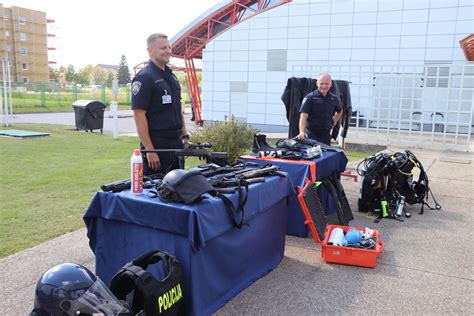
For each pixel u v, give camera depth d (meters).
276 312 2.92
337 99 5.60
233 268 3.08
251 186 3.14
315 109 5.41
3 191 6.27
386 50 16.48
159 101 3.54
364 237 3.87
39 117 23.56
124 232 2.87
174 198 2.63
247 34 19.03
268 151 4.71
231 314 2.87
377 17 16.44
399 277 3.49
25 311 2.89
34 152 10.10
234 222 2.84
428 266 3.71
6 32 69.88
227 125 7.86
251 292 3.19
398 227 4.75
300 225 4.41
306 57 17.89
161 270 2.65
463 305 3.05
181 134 3.85
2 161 8.78
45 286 1.97
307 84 6.60
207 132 7.78
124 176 7.44
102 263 3.01
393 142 11.81
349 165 8.58
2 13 68.81
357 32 16.84
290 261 3.80
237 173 3.37
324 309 2.97
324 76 5.34
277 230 3.68
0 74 69.00
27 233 4.48
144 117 3.51
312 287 3.29
